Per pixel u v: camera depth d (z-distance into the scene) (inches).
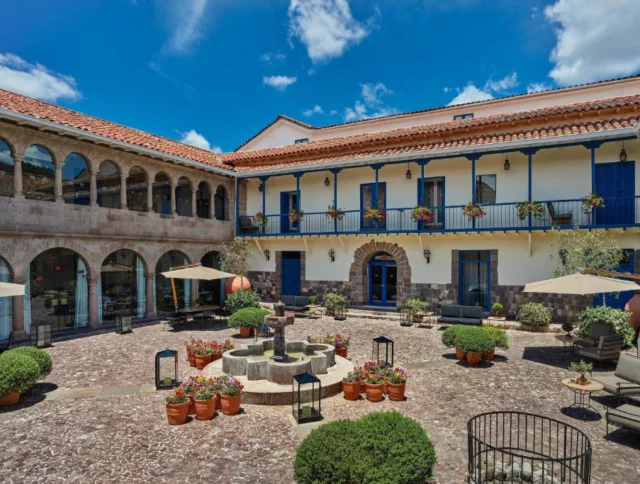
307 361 323.9
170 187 697.0
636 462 214.2
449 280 654.5
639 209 550.0
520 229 578.9
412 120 879.1
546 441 237.1
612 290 361.1
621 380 312.8
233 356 342.0
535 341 489.4
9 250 481.4
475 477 185.0
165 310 692.7
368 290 735.1
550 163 605.3
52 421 267.9
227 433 249.0
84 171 573.3
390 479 150.3
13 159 490.9
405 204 702.5
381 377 305.7
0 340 491.5
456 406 288.8
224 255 749.9
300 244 780.0
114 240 597.0
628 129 508.1
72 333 544.7
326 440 161.0
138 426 259.6
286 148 866.8
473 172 617.0
